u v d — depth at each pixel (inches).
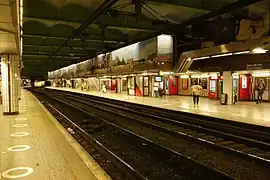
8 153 243.4
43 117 492.4
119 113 621.3
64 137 309.7
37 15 494.9
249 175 232.2
